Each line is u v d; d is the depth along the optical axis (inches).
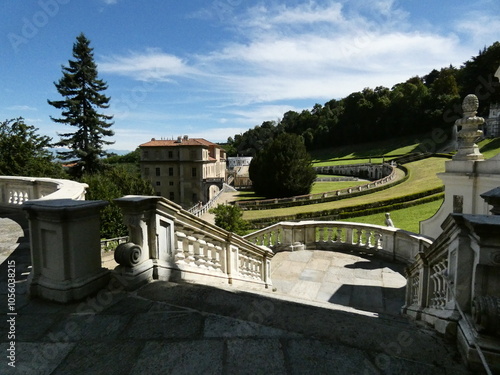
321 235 353.7
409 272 173.8
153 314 103.2
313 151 3937.0
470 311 86.7
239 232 784.3
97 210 122.3
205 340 87.8
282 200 1480.1
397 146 2984.7
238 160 3346.5
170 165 2140.7
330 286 250.8
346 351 82.8
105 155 1381.6
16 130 979.9
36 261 117.3
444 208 283.1
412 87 3083.2
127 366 77.6
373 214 954.7
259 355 81.0
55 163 1091.9
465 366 77.4
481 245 79.1
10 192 312.2
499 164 230.8
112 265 250.5
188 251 165.0
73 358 81.1
